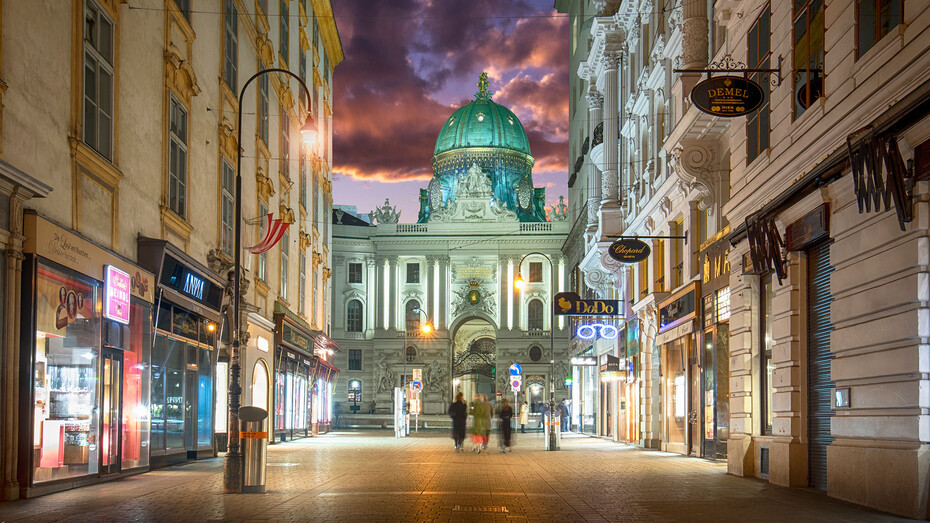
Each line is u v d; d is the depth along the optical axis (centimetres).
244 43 3123
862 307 1384
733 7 2116
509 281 8544
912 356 1230
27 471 1473
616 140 4216
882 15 1325
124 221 1962
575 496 1532
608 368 4112
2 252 1434
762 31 1922
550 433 3422
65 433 1638
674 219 3139
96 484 1755
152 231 2148
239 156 1825
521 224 8575
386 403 8394
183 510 1299
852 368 1416
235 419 1616
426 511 1295
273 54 3638
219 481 1827
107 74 1869
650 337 3553
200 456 2606
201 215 2583
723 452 2534
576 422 6569
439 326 8519
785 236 1730
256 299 3316
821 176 1502
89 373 1741
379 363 8456
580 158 5900
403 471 2125
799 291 1712
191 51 2469
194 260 2342
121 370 1922
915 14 1217
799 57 1683
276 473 2045
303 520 1183
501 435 3148
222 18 2800
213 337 2756
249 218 3183
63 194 1642
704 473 2109
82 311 1698
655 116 3428
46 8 1565
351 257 8638
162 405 2277
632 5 3878
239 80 3034
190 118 2464
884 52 1302
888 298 1300
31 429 1475
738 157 2059
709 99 1750
